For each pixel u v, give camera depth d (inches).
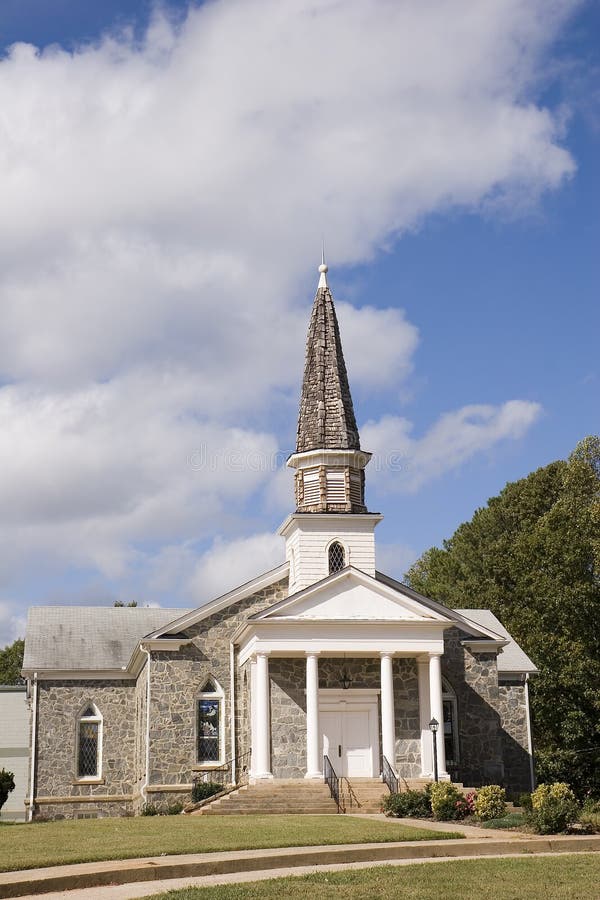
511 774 1638.8
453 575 2677.2
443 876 731.4
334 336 1670.8
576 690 1856.5
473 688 1587.1
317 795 1318.9
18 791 1815.9
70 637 1797.5
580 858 824.3
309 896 653.9
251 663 1472.7
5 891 659.4
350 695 1464.1
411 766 1454.2
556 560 1914.4
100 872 705.6
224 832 951.6
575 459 2126.0
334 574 1441.9
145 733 1537.9
